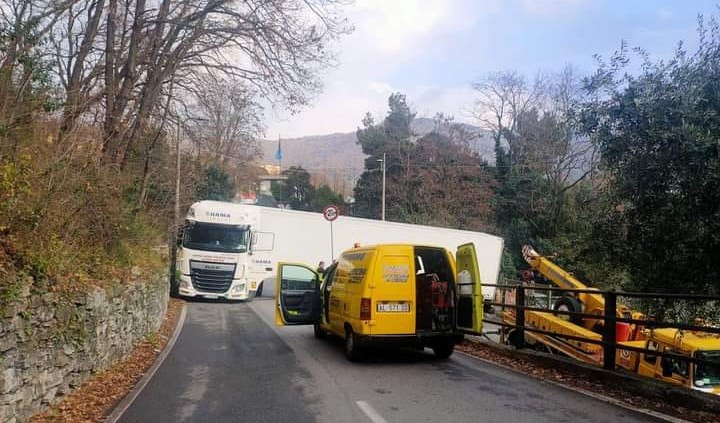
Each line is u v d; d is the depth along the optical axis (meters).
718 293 6.91
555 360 9.94
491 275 30.59
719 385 9.02
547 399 7.90
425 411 7.30
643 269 7.51
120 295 10.69
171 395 8.29
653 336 9.78
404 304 10.73
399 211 51.16
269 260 27.61
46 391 7.04
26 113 8.38
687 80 6.45
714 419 6.75
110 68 15.81
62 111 9.83
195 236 24.55
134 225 14.07
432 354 12.12
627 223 7.52
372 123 63.12
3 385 5.85
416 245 11.01
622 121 7.02
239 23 17.36
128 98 16.33
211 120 21.06
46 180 8.27
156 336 14.41
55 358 7.35
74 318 7.98
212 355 11.96
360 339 10.61
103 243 11.06
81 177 9.61
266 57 17.53
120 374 9.75
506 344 12.62
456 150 53.03
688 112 6.22
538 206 42.94
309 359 11.42
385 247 10.79
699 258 6.87
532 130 46.94
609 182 7.60
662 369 9.55
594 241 8.05
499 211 47.81
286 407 7.57
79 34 15.09
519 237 42.47
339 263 12.80
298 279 14.81
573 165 41.03
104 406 7.71
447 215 47.00
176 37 17.62
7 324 5.96
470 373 9.93
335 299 12.39
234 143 35.28
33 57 9.05
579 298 13.06
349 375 9.77
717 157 6.00
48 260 7.27
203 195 40.66
